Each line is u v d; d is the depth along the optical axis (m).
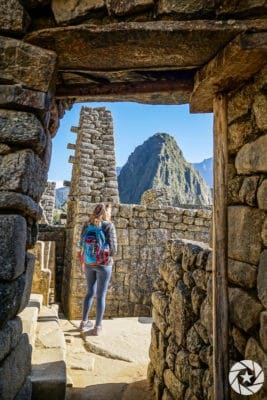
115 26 1.63
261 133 1.81
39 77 1.65
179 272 2.89
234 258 2.00
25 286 1.73
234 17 1.66
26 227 1.71
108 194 7.61
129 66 1.96
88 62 1.91
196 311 2.52
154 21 1.66
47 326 3.73
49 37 1.68
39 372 2.58
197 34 1.65
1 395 1.48
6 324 1.57
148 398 2.99
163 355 3.01
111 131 8.11
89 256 4.52
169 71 2.13
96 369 3.57
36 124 1.63
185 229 7.10
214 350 2.02
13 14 1.65
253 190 1.83
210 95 2.20
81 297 6.32
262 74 1.80
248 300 1.82
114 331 4.88
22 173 1.57
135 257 6.77
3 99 1.61
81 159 7.69
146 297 6.68
